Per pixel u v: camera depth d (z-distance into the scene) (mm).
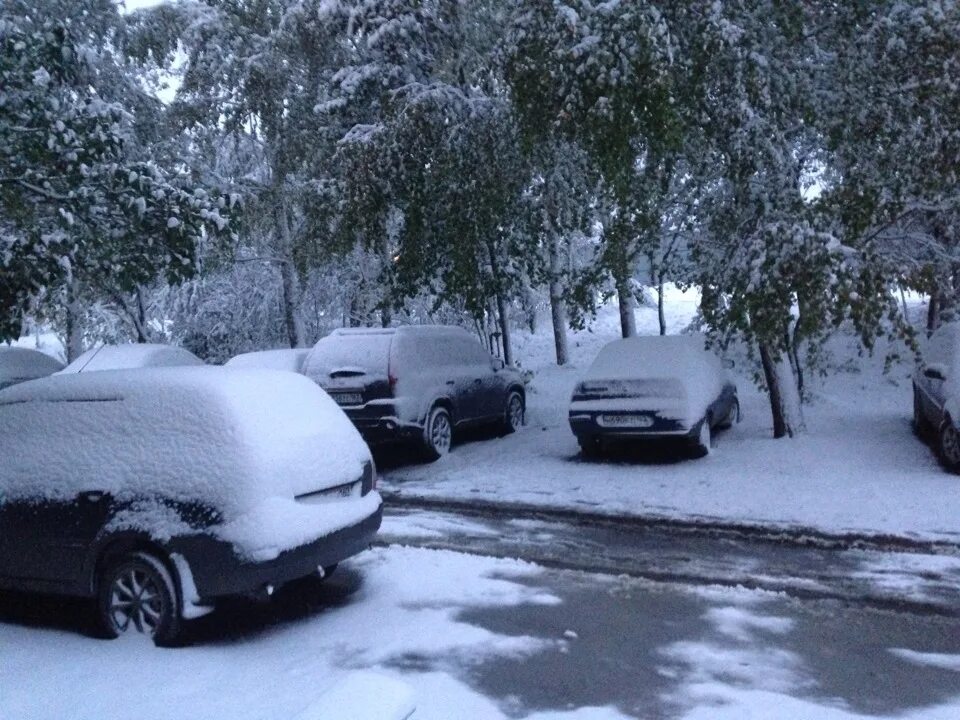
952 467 9727
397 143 13133
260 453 5727
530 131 10719
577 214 14008
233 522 5500
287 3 20453
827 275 9250
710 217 11992
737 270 10070
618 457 11664
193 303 24828
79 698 4742
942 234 12578
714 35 9484
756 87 9820
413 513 9422
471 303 14727
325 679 4914
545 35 9828
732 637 5453
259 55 20016
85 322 25516
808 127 10898
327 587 6691
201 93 20875
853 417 12922
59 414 6320
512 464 11711
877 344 17484
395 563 7266
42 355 16875
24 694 4824
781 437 11648
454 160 13383
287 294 22047
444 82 14195
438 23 14086
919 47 9617
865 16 10008
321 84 19016
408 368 11922
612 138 9734
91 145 9352
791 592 6406
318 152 17844
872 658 5082
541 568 7094
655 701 4527
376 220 14125
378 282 16812
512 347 24688
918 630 5539
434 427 12281
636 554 7543
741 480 9953
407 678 4883
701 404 10961
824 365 16609
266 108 20375
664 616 5871
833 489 9320
